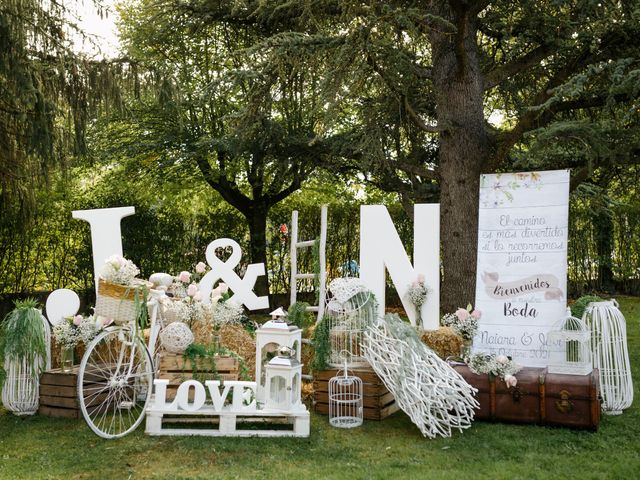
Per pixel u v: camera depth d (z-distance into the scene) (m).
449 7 8.61
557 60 8.85
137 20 10.86
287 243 12.45
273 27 9.97
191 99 10.13
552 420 4.36
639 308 11.22
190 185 11.60
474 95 8.53
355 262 12.12
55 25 7.07
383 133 9.22
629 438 4.10
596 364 4.79
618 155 7.19
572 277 13.62
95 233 5.89
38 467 3.59
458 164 8.47
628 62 6.52
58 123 7.77
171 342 4.65
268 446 3.99
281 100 10.01
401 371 4.27
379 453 3.86
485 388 4.55
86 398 4.66
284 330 4.62
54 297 5.19
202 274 11.38
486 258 5.43
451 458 3.75
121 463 3.65
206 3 9.68
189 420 4.46
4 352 4.72
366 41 7.02
